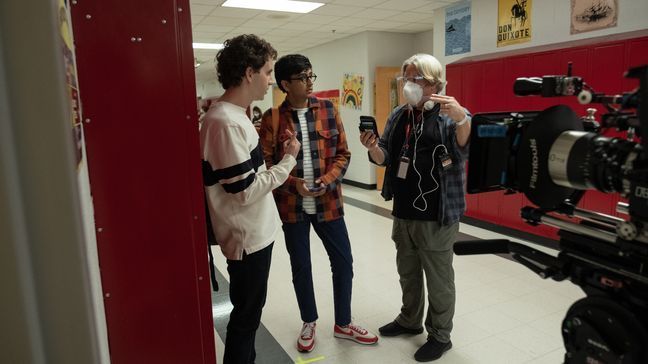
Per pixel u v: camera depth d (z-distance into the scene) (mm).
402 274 2389
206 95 18344
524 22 4719
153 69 1275
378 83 7387
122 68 1245
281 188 2256
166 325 1391
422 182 2092
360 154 8008
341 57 8273
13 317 627
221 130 1521
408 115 2174
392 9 5961
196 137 1354
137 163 1291
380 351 2346
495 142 981
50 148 674
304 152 2227
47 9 665
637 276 819
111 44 1228
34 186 669
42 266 679
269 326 2678
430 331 2289
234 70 1599
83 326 723
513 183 1035
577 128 994
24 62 653
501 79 4500
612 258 883
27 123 661
